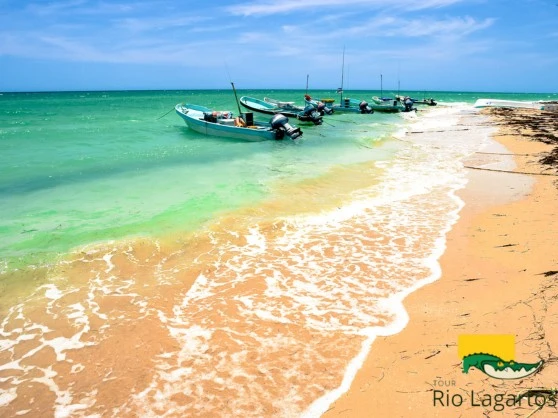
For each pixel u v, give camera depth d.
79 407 3.69
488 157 15.05
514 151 16.05
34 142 17.67
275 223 8.20
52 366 4.22
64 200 9.53
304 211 8.94
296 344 4.53
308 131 23.70
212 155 15.37
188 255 6.81
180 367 4.19
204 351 4.44
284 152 16.17
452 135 21.78
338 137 20.62
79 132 21.11
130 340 4.64
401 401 3.64
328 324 4.89
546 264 5.93
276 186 10.90
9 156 14.58
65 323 4.95
